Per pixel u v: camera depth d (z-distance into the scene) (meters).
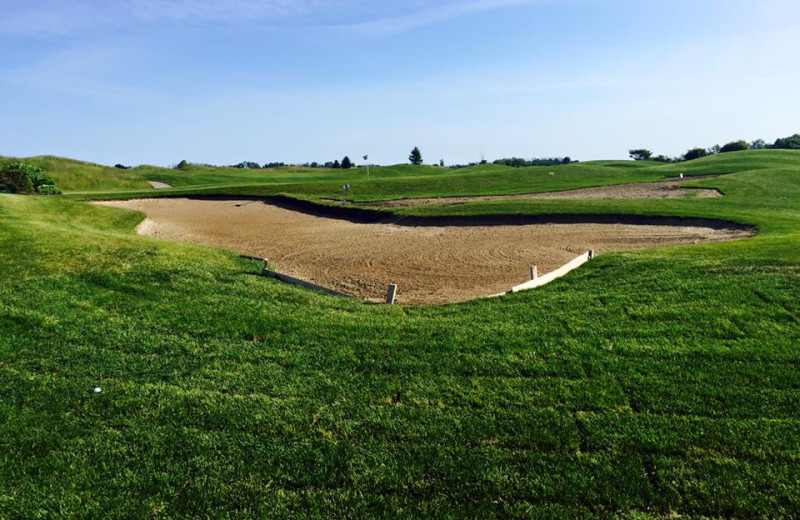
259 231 29.75
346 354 8.57
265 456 5.93
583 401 6.79
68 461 5.89
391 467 5.69
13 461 5.89
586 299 10.99
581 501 5.09
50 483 5.53
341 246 23.80
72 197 43.47
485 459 5.75
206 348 8.96
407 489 5.36
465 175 63.34
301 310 11.00
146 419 6.74
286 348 8.91
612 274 13.23
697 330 8.74
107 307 11.03
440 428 6.36
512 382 7.39
